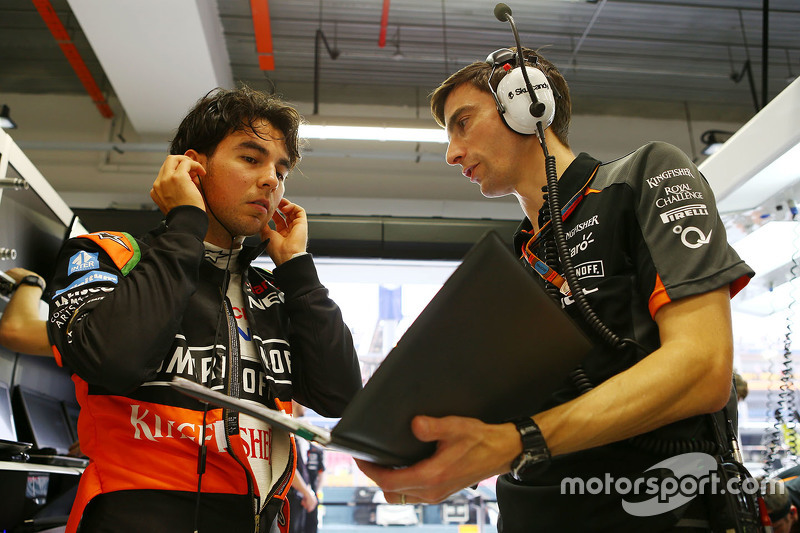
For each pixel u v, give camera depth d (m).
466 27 4.57
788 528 1.63
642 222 0.92
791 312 2.08
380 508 4.20
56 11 4.41
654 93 5.45
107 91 5.41
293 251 1.29
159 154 5.23
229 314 1.09
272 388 1.06
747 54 4.84
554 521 0.90
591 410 0.71
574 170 1.08
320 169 5.39
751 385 3.27
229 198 1.14
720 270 0.81
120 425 0.93
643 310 0.90
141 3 3.51
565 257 0.95
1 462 1.33
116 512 0.88
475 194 5.39
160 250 0.98
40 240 1.65
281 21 4.52
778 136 1.60
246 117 1.20
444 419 0.68
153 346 0.90
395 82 5.32
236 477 0.96
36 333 1.33
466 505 4.09
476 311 0.65
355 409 0.65
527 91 1.13
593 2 4.24
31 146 4.93
